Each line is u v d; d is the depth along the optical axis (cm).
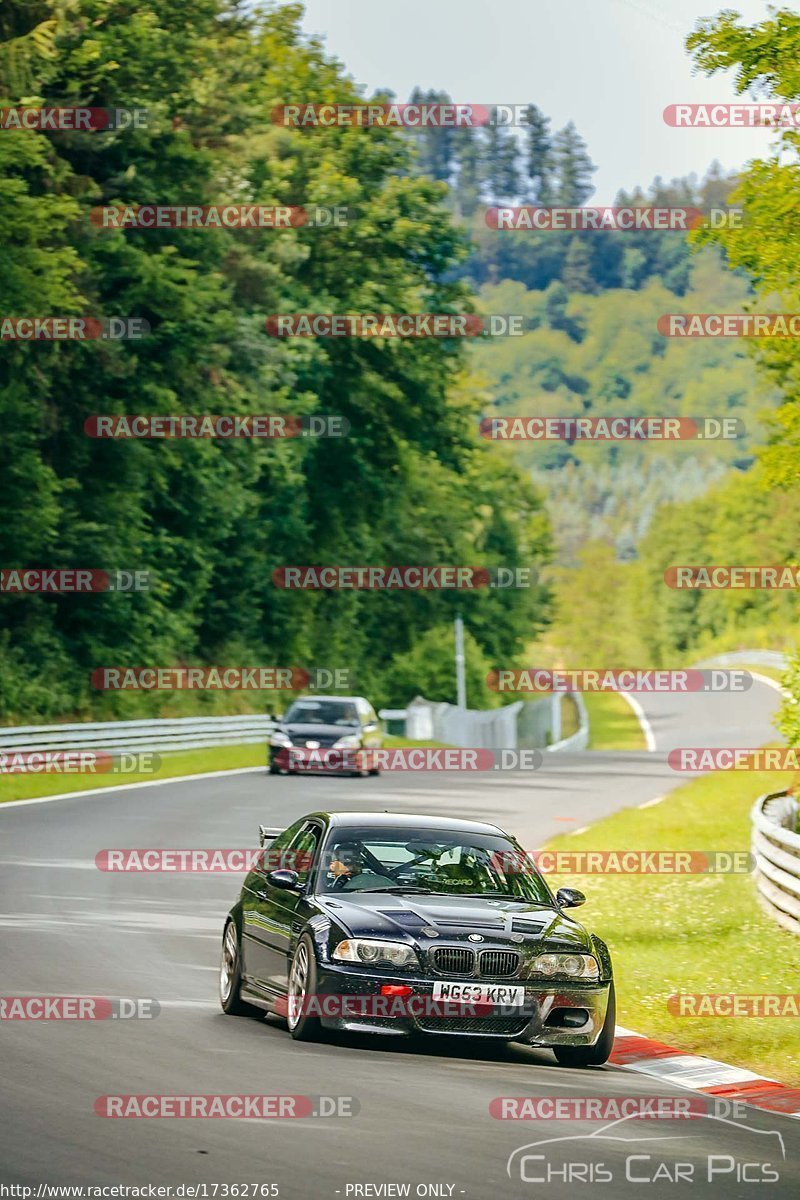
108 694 15462
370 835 3956
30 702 14200
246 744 16088
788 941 5700
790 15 8338
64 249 13275
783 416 9212
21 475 13812
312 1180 2445
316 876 3828
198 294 15638
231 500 17825
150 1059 3344
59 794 10419
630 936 5819
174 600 17750
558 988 3588
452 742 19400
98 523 15462
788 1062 3825
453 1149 2697
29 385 14425
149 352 16025
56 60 14212
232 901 6284
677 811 10338
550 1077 3450
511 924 3669
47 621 15025
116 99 15075
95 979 4388
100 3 14738
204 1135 2698
